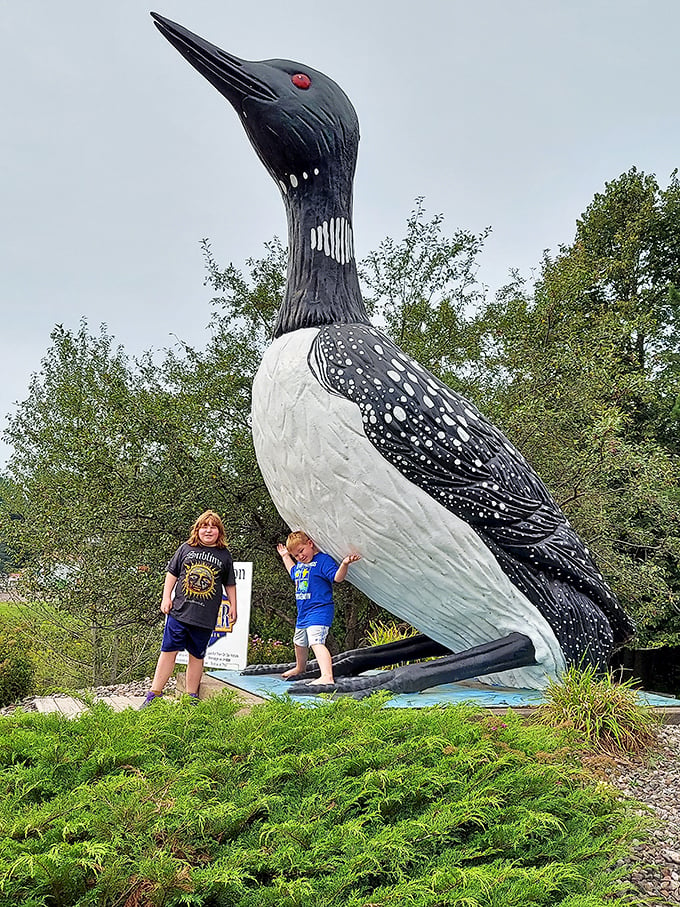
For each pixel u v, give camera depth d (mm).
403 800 3320
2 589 14070
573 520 11859
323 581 6367
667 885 3416
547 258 15492
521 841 3156
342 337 6066
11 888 2564
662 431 18656
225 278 13859
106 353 15188
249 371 13273
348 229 6625
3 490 17000
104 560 11727
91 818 2826
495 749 3857
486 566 6129
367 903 2539
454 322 14453
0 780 3391
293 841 2889
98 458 11492
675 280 22266
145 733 3941
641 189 22375
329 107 6504
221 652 8516
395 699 5801
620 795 3719
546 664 6289
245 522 12328
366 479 5883
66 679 16016
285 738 3855
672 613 16703
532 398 12164
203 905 2686
